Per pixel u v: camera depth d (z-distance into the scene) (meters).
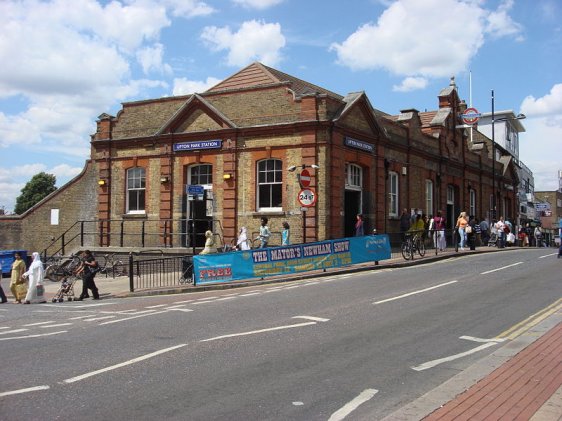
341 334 8.66
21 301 16.45
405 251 20.86
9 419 5.23
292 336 8.59
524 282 14.14
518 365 6.61
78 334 9.58
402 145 27.02
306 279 17.22
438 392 5.71
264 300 12.64
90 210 26.77
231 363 7.10
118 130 26.28
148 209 25.12
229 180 23.06
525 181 61.38
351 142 22.83
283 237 19.94
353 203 24.23
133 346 8.29
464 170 35.81
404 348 7.77
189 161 24.19
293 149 21.94
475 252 25.20
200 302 13.12
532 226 60.38
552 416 4.94
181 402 5.64
